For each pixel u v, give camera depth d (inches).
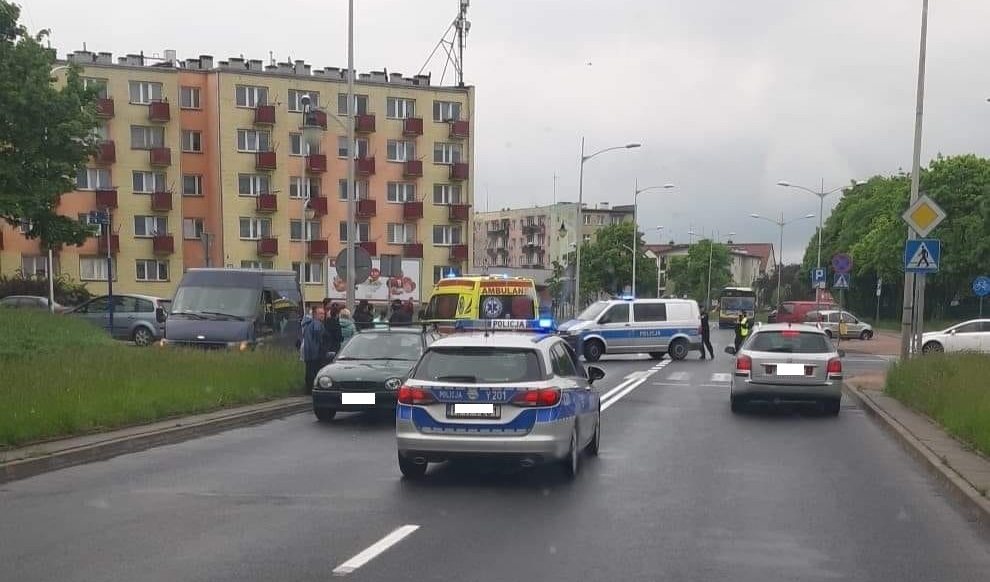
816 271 1389.0
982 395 499.2
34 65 1364.4
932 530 297.3
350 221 905.5
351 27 914.7
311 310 713.6
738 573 246.2
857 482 380.5
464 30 2532.0
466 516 311.3
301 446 472.1
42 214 1409.9
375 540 277.1
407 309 1074.1
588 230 4628.4
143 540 275.6
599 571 246.1
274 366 678.5
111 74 2146.9
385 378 556.7
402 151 2447.1
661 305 1238.3
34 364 568.7
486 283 868.0
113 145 2137.1
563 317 2655.0
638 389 811.4
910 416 571.2
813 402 630.5
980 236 2144.4
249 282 843.4
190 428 508.4
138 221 2178.9
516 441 357.4
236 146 2240.4
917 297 764.0
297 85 2301.9
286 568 246.2
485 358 372.8
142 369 591.8
